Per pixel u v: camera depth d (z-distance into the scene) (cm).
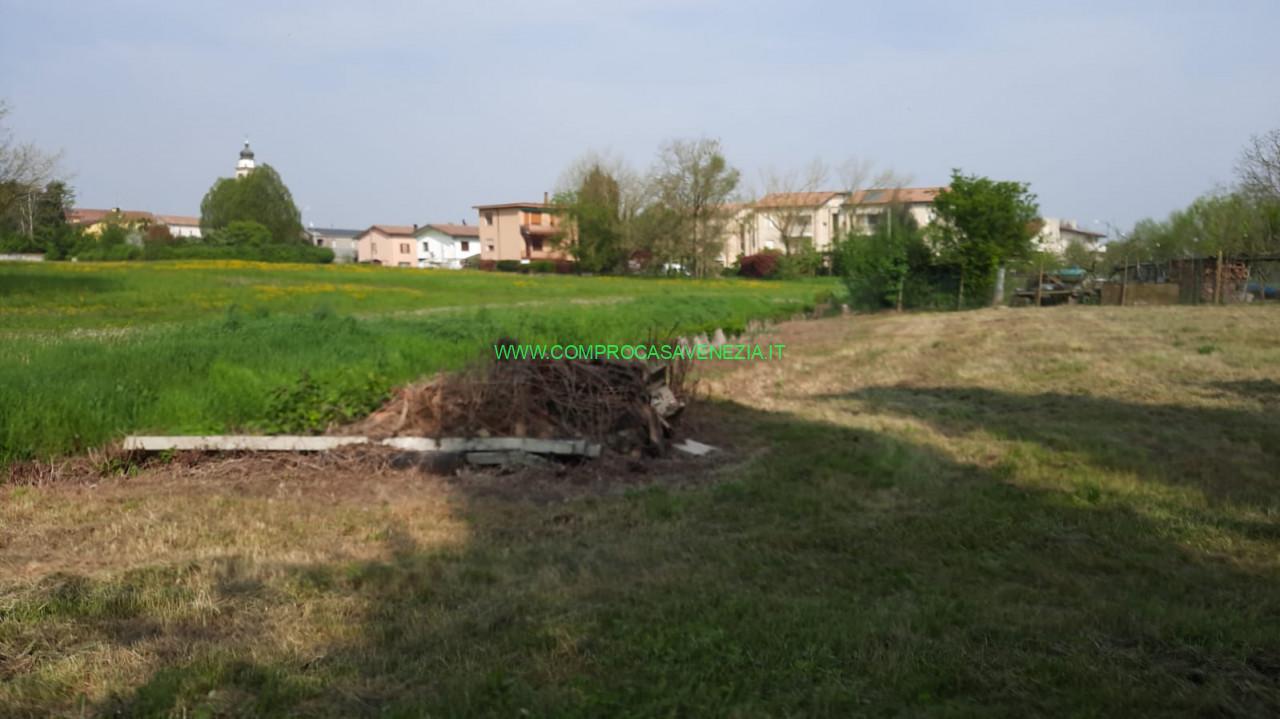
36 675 413
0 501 713
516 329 1641
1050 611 506
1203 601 528
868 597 532
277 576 543
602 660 433
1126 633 477
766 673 420
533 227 9112
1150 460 893
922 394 1370
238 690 405
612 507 718
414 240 10644
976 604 514
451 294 3834
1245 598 534
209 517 675
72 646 448
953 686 413
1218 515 698
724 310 2519
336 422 893
